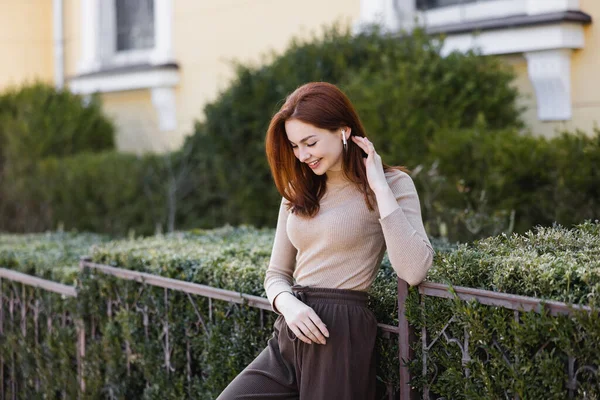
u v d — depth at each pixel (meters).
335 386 2.27
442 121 5.30
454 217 4.62
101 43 10.65
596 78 5.38
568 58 5.52
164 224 7.34
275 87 6.32
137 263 3.55
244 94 6.59
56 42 11.53
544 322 1.93
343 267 2.33
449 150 4.91
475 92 5.41
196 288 3.08
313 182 2.40
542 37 5.54
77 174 8.20
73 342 3.97
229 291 2.94
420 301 2.28
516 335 1.98
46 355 4.18
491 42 5.91
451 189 4.81
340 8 7.20
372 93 5.39
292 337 2.38
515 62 5.87
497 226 4.25
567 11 5.38
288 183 2.41
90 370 3.79
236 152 6.68
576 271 1.98
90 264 3.83
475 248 2.39
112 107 10.39
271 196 6.42
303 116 2.28
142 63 9.84
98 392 3.75
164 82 9.25
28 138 8.96
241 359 2.88
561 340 1.90
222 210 6.88
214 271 3.14
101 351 3.73
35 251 5.02
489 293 2.05
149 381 3.43
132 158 7.84
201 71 8.97
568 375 1.92
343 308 2.30
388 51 5.83
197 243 3.94
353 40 6.10
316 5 7.45
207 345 3.07
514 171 4.59
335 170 2.38
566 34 5.42
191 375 3.24
